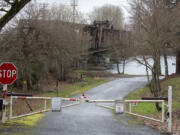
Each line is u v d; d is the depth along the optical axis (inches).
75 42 1445.6
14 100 700.0
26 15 828.0
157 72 602.9
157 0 606.9
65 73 1521.9
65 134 279.9
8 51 789.9
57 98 342.0
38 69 1059.9
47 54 963.3
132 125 358.0
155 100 334.3
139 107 668.7
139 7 654.5
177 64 1357.0
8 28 792.9
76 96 908.6
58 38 925.2
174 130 328.2
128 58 1016.2
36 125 324.8
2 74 323.9
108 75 1875.0
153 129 331.3
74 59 1558.8
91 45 2262.6
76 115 447.8
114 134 290.4
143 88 1125.1
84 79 1563.7
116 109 341.7
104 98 852.0
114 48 2043.6
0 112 381.4
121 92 1029.8
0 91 666.8
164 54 1115.3
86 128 321.4
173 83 1032.2
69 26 1483.8
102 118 423.2
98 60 2433.6
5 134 265.4
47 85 1213.1
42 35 847.1
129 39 914.1
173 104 677.3
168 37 627.2
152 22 578.2
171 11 671.1
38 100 765.9
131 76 1899.6
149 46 631.2
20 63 818.8
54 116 416.8
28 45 815.1
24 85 866.8
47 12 957.2
